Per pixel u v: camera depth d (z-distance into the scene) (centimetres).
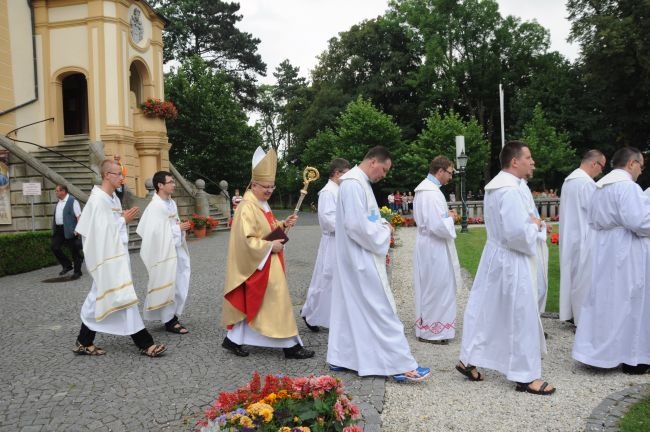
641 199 452
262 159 525
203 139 2883
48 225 1441
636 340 458
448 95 4194
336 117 4194
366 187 457
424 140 3447
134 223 1608
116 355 534
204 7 4175
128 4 1866
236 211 529
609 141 3584
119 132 1805
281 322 506
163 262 608
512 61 4269
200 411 395
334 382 313
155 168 1975
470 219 2219
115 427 371
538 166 3228
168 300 607
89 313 523
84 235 513
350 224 445
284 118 5469
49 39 1834
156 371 484
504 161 437
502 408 395
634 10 2798
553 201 2308
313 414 294
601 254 470
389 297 449
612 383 443
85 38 1809
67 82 2069
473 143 3309
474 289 453
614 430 349
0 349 563
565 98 3662
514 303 420
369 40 4441
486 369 482
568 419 374
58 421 382
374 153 460
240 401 304
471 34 4181
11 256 1123
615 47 2698
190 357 523
